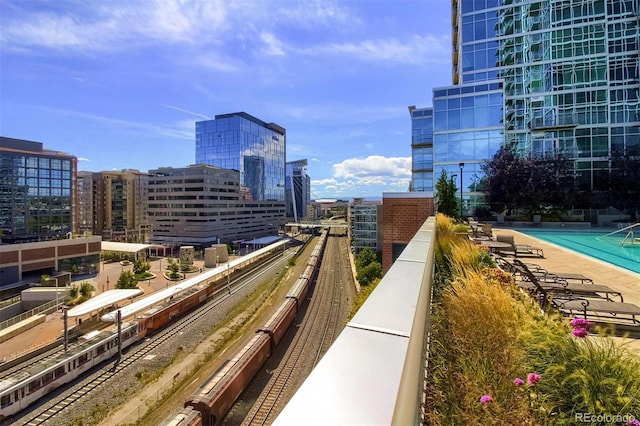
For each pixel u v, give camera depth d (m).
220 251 55.25
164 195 70.06
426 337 2.39
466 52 27.11
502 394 2.12
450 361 2.55
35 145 56.66
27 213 54.62
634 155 21.09
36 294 31.08
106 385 18.45
